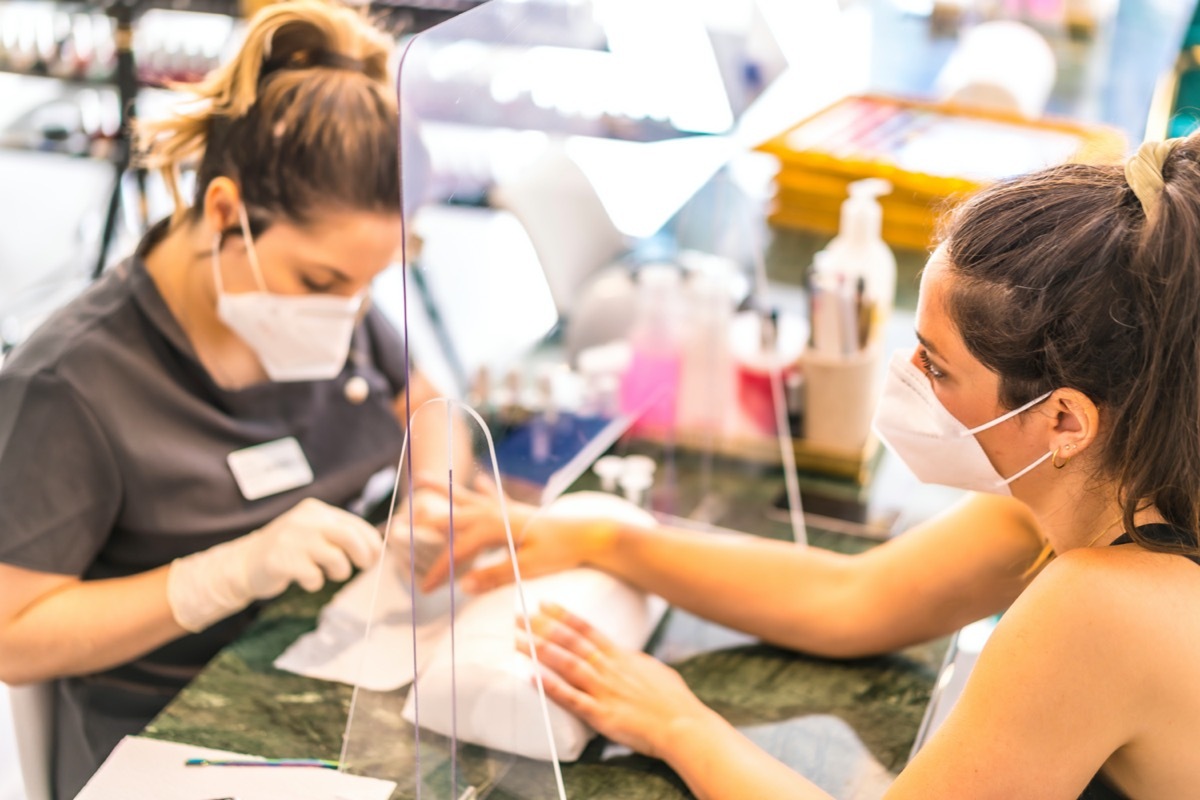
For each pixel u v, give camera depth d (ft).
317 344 5.24
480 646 3.65
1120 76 10.48
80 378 4.91
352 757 4.04
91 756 5.24
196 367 5.30
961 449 3.71
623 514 4.92
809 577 4.74
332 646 4.76
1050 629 3.28
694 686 4.54
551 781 3.61
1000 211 3.35
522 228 3.96
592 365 4.94
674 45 4.91
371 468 6.14
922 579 4.55
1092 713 3.25
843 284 5.63
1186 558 3.32
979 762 3.31
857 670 4.67
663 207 5.14
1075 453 3.43
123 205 12.75
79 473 4.87
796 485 5.87
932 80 10.22
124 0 10.01
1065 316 3.21
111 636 4.80
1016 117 8.89
